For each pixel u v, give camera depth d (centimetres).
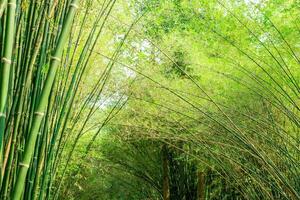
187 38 703
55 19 238
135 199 1059
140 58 691
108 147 897
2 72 176
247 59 580
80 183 935
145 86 645
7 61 176
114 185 1054
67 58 274
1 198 207
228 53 593
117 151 905
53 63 191
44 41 232
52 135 263
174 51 722
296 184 486
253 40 619
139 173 948
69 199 767
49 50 235
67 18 196
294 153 539
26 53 221
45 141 246
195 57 648
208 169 741
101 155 891
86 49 289
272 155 535
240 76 569
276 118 544
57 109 268
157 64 727
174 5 823
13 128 214
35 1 225
